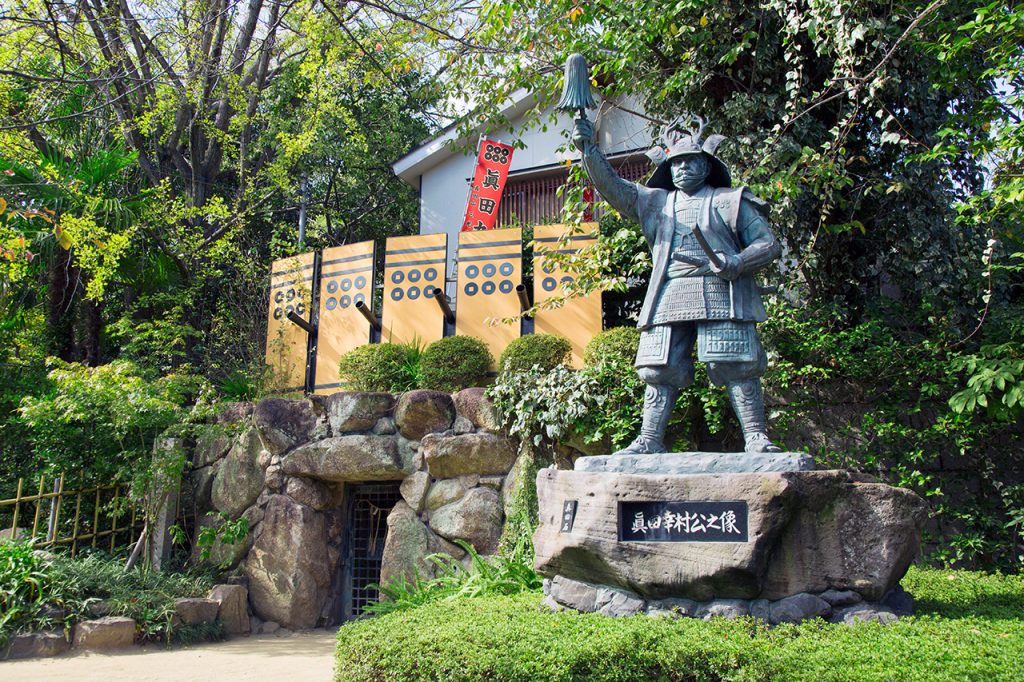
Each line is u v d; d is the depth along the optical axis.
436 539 7.85
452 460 7.91
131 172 14.68
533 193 13.36
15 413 9.59
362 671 4.13
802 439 7.86
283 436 8.59
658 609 4.55
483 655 3.82
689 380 5.13
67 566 7.18
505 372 8.36
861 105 8.21
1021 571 6.71
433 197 14.31
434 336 10.14
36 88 11.77
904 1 7.51
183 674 5.80
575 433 7.59
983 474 7.30
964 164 8.21
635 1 8.23
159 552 8.52
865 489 4.50
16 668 5.95
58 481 8.05
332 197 18.66
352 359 9.49
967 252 7.85
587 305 9.45
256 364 11.05
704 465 4.70
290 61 15.27
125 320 10.87
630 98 12.90
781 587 4.39
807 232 8.45
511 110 13.55
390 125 17.77
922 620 4.26
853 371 7.59
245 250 14.60
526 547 7.19
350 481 8.59
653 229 5.26
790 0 7.48
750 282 4.98
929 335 7.89
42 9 11.59
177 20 12.80
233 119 13.49
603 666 3.67
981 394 6.27
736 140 8.34
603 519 4.68
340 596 8.55
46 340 11.38
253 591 8.26
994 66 7.59
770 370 7.66
